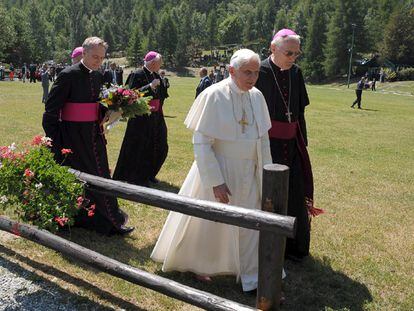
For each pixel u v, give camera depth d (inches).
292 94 161.0
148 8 5575.8
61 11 5565.9
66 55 4188.0
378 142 478.6
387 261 173.9
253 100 141.9
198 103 138.5
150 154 256.8
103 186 136.9
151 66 264.7
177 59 4202.8
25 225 154.2
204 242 143.3
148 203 127.7
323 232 199.9
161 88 262.2
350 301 144.6
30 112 571.8
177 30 4377.5
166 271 151.3
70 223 134.7
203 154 135.3
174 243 144.3
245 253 141.9
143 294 140.3
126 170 254.1
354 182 293.4
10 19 3058.6
